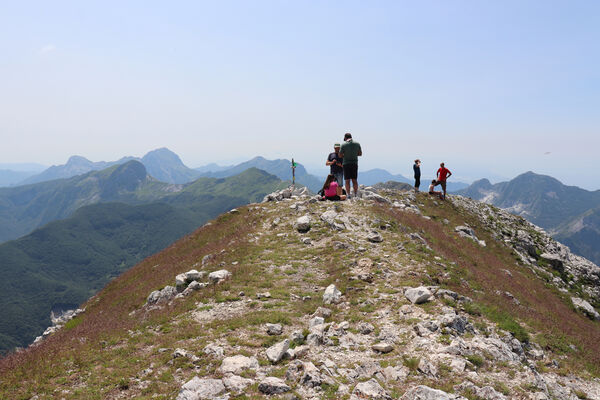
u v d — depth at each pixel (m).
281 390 7.23
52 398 7.98
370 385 7.34
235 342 10.25
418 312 11.56
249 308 13.67
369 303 12.73
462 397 7.10
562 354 12.53
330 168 31.12
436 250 21.30
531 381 8.34
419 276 15.19
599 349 14.12
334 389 7.36
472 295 14.55
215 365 8.80
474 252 28.25
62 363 10.05
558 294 30.44
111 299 24.16
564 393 8.94
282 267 18.56
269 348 9.34
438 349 9.24
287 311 13.12
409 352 9.22
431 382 7.79
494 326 11.95
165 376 8.41
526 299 19.91
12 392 8.52
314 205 29.84
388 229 23.09
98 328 14.59
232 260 20.56
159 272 25.70
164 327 12.66
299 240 22.84
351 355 9.22
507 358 9.41
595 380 10.88
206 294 15.58
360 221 24.50
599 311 32.03
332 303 13.37
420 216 33.06
